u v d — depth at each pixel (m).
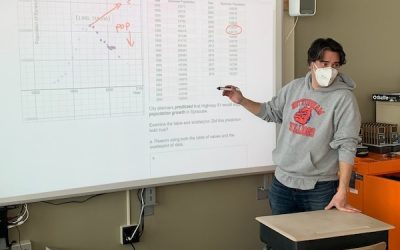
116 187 2.55
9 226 2.36
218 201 2.95
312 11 2.96
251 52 2.87
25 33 2.28
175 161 2.70
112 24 2.48
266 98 2.94
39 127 2.34
